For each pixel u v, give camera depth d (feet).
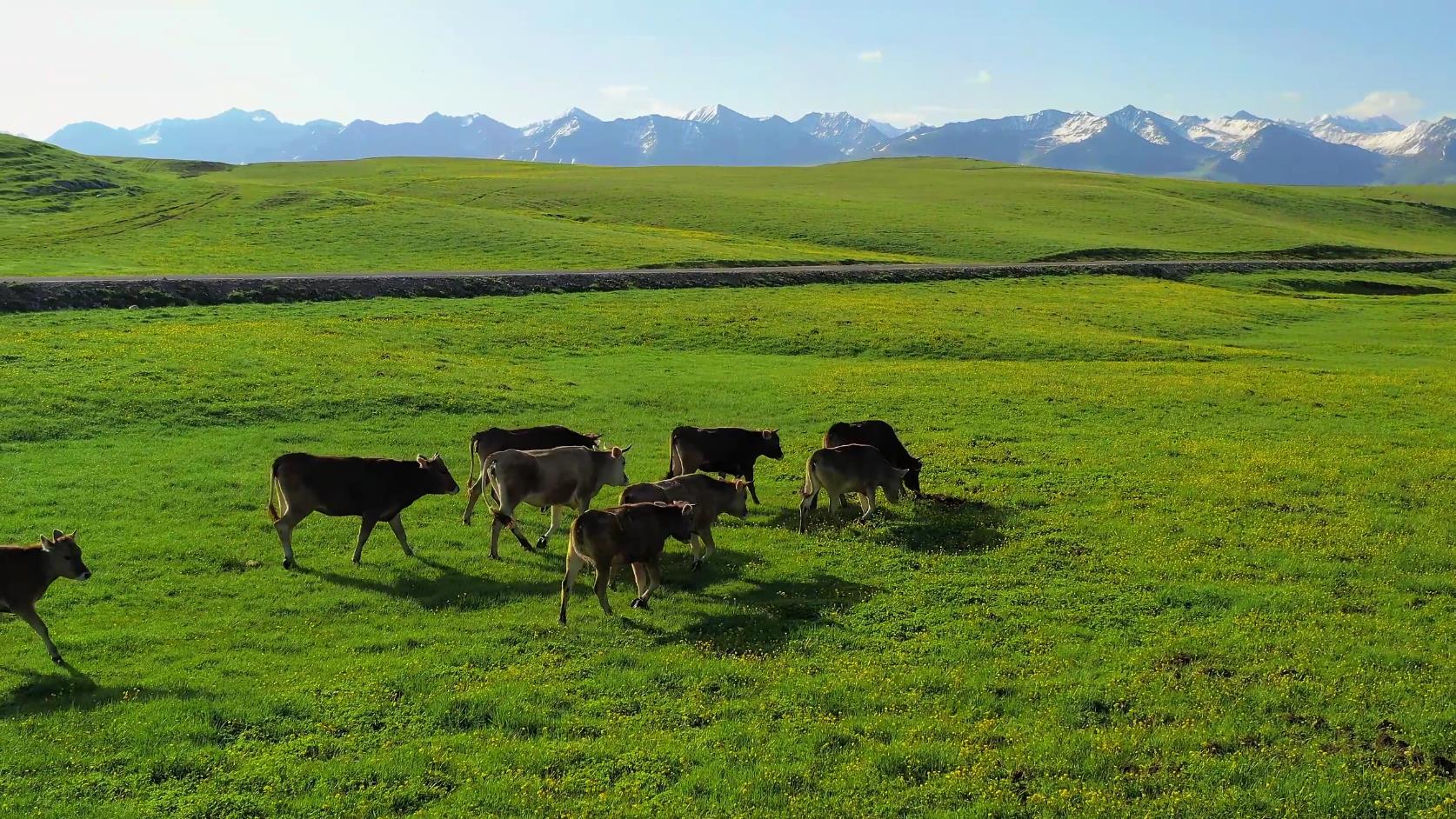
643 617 55.67
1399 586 60.49
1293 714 44.29
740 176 539.70
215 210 314.14
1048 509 77.05
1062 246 323.57
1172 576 62.23
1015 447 98.07
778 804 37.32
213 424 100.53
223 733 42.01
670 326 172.35
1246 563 64.54
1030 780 39.11
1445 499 78.84
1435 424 109.60
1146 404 119.75
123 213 310.65
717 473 81.10
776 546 68.49
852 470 72.43
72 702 44.29
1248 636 52.85
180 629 53.31
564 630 53.67
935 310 201.26
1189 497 79.97
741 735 42.42
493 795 37.50
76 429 95.35
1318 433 105.19
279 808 36.78
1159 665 49.47
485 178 451.94
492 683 46.88
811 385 129.80
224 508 75.15
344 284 186.50
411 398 112.78
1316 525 72.33
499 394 118.01
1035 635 53.52
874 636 53.47
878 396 123.65
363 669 48.42
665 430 105.91
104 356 119.75
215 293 172.45
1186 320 205.46
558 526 71.56
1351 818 36.50
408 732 42.57
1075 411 115.85
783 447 98.94
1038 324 189.57
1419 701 45.24
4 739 40.60
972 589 60.39
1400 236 450.71
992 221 378.53
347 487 63.41
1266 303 237.25
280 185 383.45
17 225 283.79
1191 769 39.73
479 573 63.10
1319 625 54.34
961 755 40.73
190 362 120.37
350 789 38.09
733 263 260.83
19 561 47.93
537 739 42.04
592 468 69.00
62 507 73.72
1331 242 381.19
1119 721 44.04
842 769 39.70
